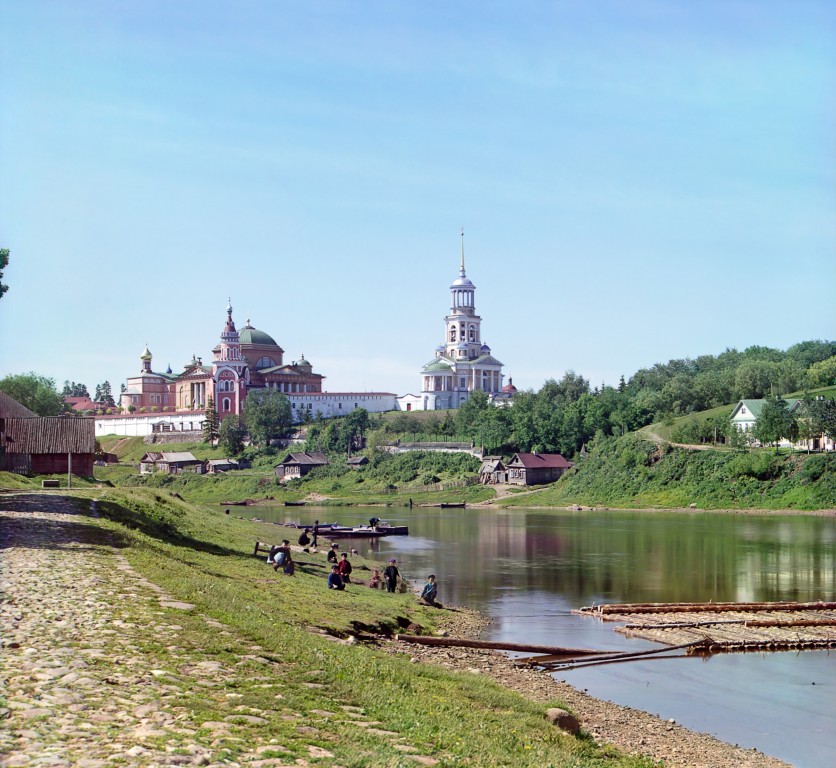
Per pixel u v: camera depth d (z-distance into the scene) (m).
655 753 30.12
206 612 31.83
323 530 121.00
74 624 27.34
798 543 102.06
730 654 48.47
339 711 23.52
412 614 52.53
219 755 18.12
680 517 144.88
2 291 80.12
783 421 170.38
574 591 70.00
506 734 25.50
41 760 16.80
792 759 32.25
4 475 92.31
